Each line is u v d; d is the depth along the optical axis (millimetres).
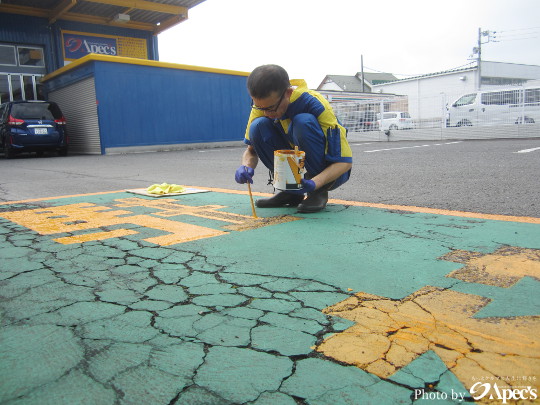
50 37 13547
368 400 833
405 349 1008
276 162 2332
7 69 12953
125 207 2992
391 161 6059
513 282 1392
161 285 1463
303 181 2338
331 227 2213
